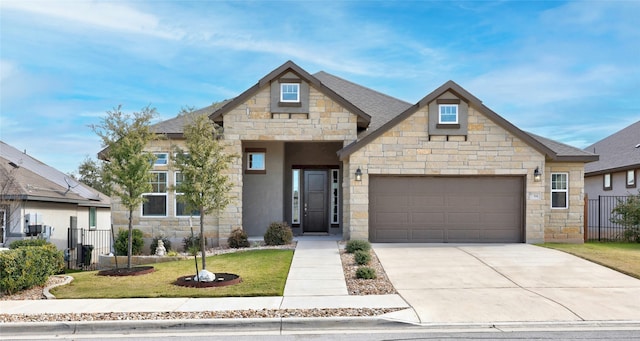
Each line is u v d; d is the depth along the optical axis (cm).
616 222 1936
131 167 1216
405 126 1578
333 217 1911
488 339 683
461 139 1575
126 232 1595
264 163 1822
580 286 1006
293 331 740
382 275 1112
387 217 1602
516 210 1603
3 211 1711
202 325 755
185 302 885
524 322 765
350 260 1292
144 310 830
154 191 1680
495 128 1576
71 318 785
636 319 779
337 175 1914
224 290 969
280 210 1806
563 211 1695
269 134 1642
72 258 1992
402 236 1600
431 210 1605
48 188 1994
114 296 936
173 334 730
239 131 1641
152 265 1336
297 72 1638
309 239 1722
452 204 1605
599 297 915
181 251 1658
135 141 1227
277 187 1811
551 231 1695
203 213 1091
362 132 1761
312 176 1919
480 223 1602
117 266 1333
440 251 1420
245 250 1508
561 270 1163
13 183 1762
